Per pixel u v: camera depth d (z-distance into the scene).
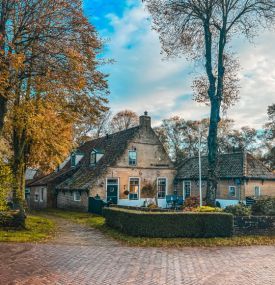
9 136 24.73
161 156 37.66
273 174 35.62
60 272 9.92
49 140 23.28
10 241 14.66
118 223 18.22
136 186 35.66
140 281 9.16
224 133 66.62
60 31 18.30
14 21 17.91
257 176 33.78
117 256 12.30
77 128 29.59
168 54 25.36
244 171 33.28
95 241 15.62
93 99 20.17
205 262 11.48
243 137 69.12
